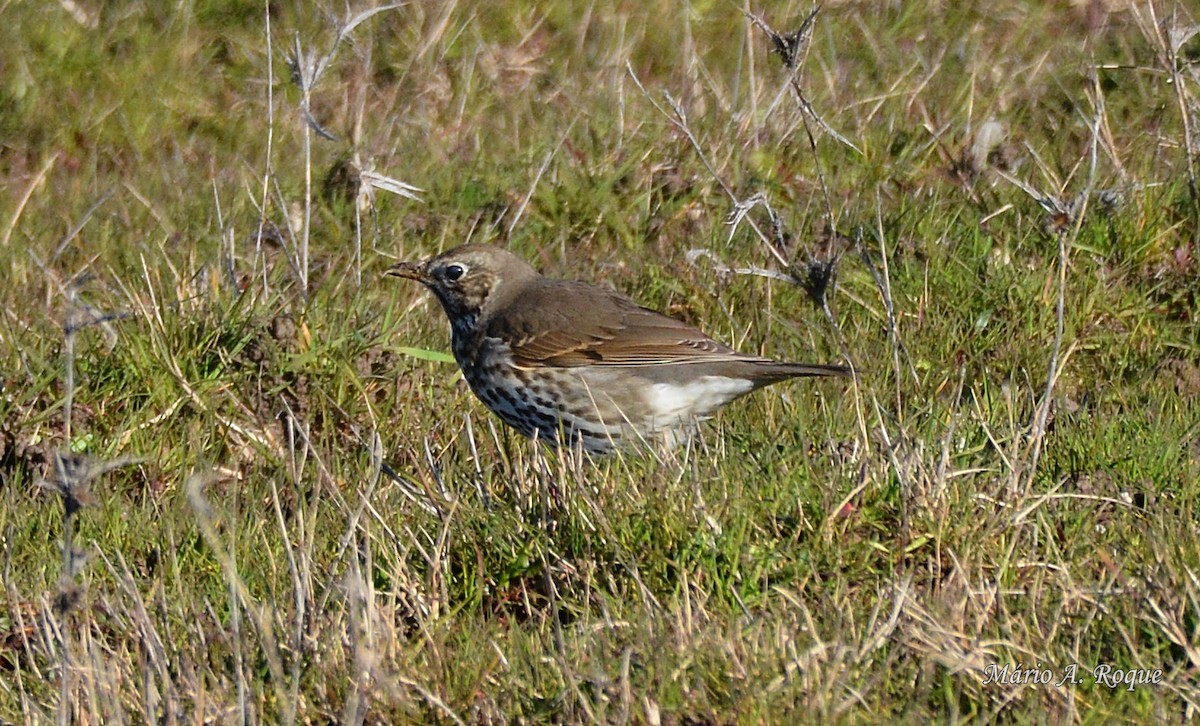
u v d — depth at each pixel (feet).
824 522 28.73
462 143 54.08
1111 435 33.96
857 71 57.47
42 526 32.09
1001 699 24.02
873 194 48.88
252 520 32.04
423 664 25.57
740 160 50.88
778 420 36.29
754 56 58.34
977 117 53.42
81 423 36.88
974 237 44.37
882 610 26.55
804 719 23.00
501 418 39.45
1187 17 57.82
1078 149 51.31
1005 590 27.12
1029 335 41.14
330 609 28.22
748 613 26.07
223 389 38.37
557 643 25.70
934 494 29.35
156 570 29.81
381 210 50.03
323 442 37.40
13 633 28.53
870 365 39.73
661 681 24.07
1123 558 28.30
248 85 57.93
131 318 39.11
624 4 61.93
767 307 42.78
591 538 29.19
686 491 29.58
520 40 60.18
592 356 37.78
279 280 44.39
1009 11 60.80
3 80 56.59
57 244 48.70
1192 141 48.08
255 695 24.91
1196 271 43.52
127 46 59.67
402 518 31.78
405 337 41.65
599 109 54.90
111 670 25.50
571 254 48.75
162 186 52.21
